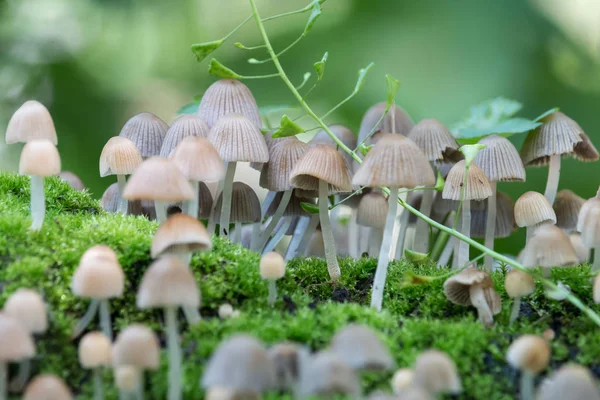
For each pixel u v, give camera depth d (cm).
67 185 24
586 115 37
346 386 17
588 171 36
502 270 23
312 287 23
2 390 19
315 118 23
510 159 24
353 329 18
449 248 26
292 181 23
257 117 24
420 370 18
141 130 24
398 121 27
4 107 37
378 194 26
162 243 20
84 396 19
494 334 21
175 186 20
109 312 21
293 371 18
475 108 29
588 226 21
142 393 19
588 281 22
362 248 28
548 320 22
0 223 21
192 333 20
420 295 22
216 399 18
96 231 22
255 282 22
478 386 20
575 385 18
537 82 37
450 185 23
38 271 20
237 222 25
